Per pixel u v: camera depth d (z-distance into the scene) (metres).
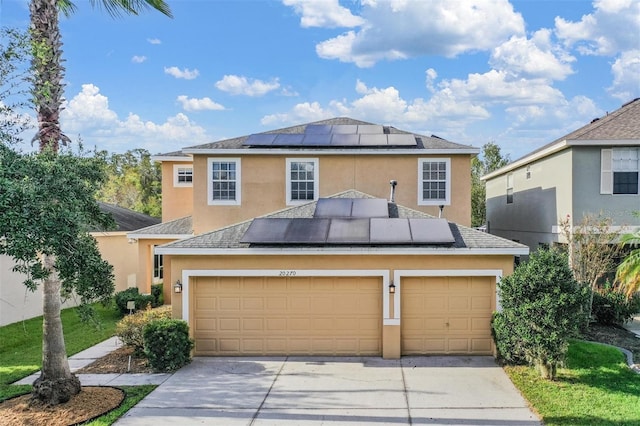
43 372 9.17
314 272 12.24
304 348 12.45
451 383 10.16
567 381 10.04
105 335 15.00
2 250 7.08
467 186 17.66
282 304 12.45
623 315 14.73
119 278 23.44
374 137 18.59
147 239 19.97
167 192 22.30
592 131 16.94
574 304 9.87
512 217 23.81
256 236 12.28
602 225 14.61
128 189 45.91
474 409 8.77
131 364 11.70
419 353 12.31
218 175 18.38
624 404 8.74
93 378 10.66
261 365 11.60
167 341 11.18
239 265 12.30
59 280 9.11
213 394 9.64
